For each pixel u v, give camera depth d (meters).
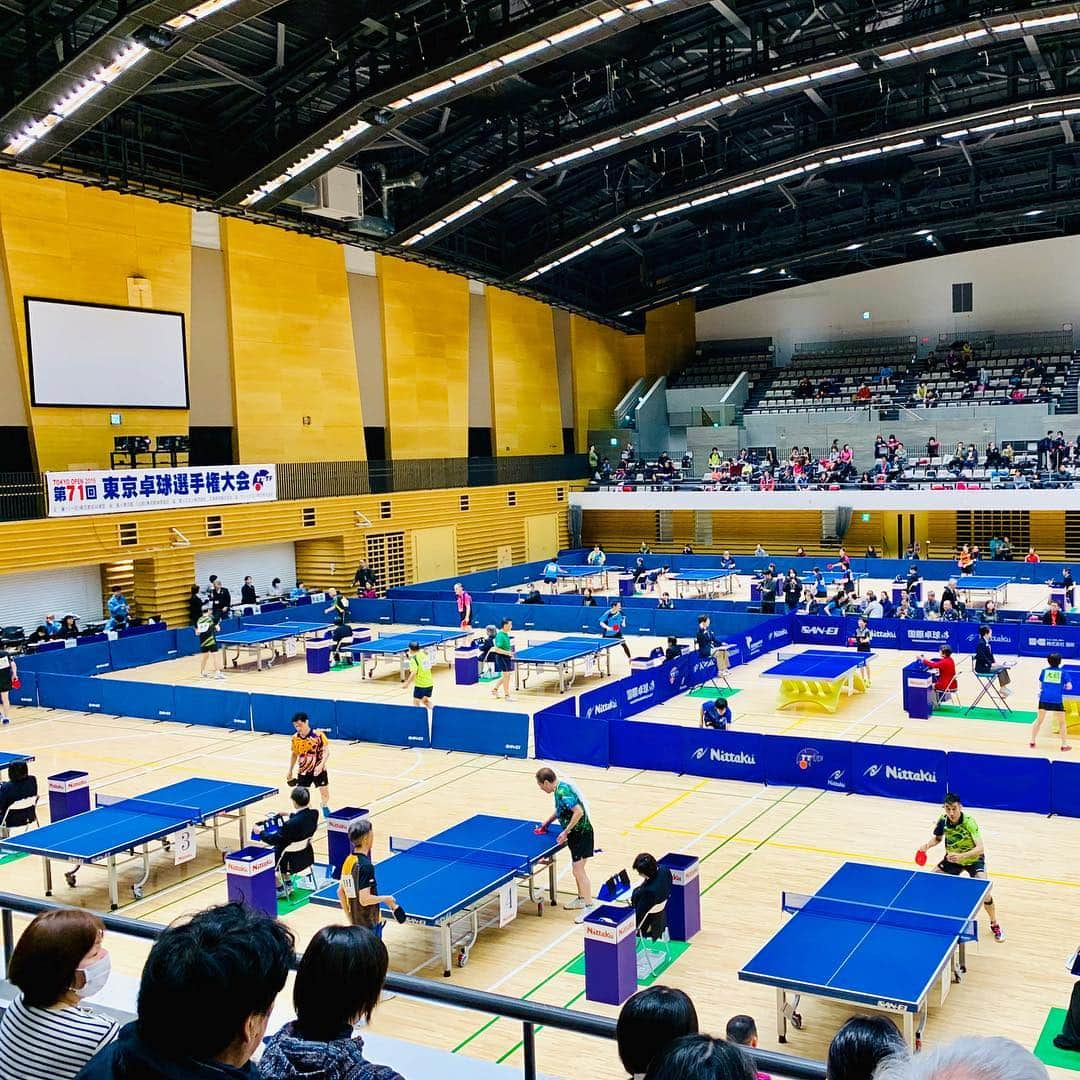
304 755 15.52
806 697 21.95
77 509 27.56
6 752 20.05
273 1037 2.80
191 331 32.25
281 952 2.26
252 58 25.91
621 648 29.16
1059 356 46.00
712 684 24.61
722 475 43.84
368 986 2.78
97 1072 2.13
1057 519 41.66
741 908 12.17
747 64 30.30
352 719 20.94
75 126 23.48
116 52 19.89
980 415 42.47
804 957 9.20
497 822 13.20
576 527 47.72
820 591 33.28
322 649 27.36
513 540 44.25
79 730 22.38
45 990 2.99
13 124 22.97
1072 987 10.12
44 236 27.94
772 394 49.59
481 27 22.73
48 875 13.36
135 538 29.30
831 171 39.47
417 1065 4.12
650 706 22.59
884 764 16.47
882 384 47.69
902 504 39.44
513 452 46.16
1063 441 39.59
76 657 26.73
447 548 40.62
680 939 11.27
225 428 33.59
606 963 9.84
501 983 10.49
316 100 28.34
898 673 25.38
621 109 29.41
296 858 12.81
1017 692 22.92
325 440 36.69
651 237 45.75
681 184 35.78
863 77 31.86
